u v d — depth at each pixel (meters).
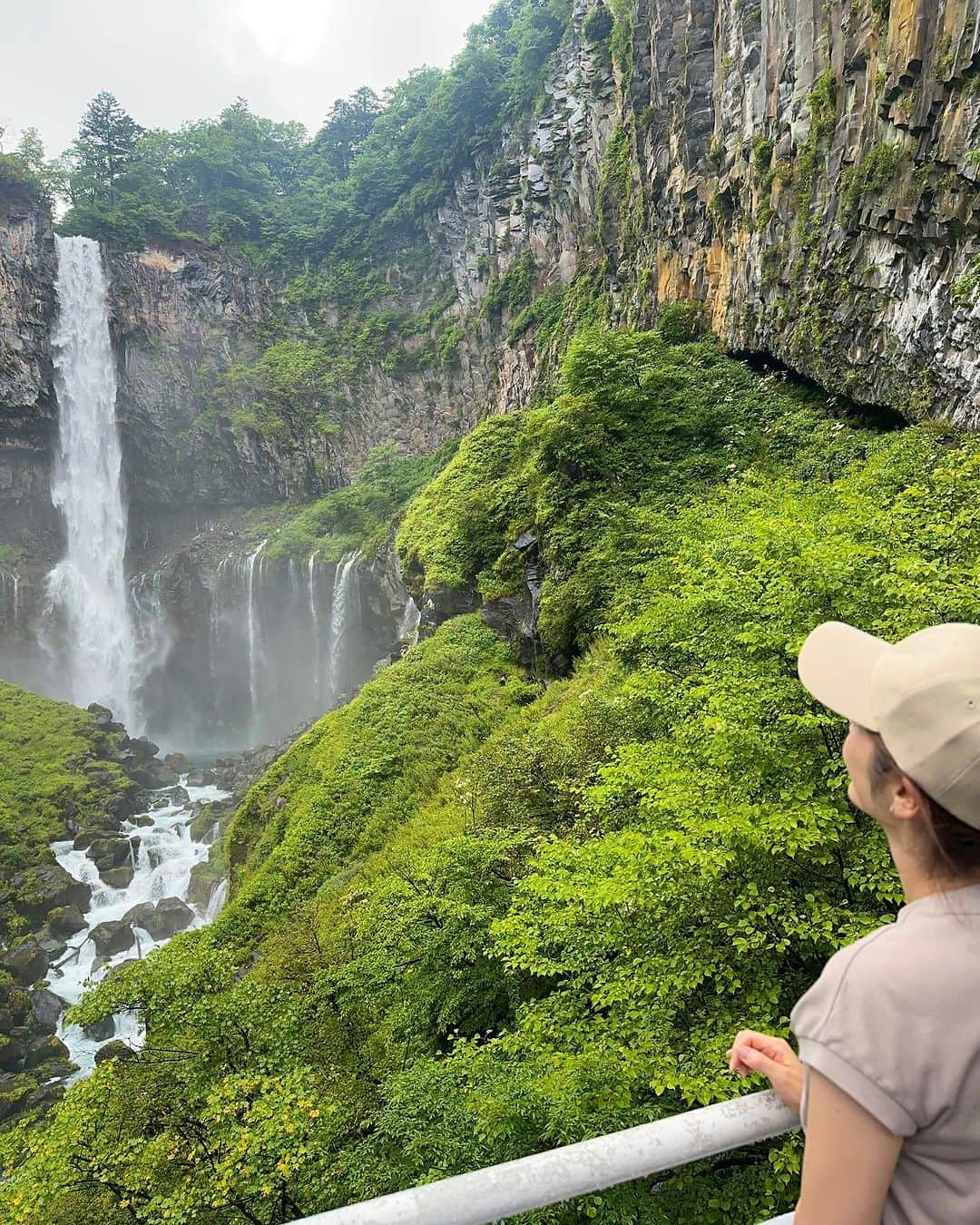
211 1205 5.85
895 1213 1.21
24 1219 6.30
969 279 13.35
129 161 62.47
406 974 8.81
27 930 24.14
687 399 22.86
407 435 57.44
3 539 52.50
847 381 18.95
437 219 57.31
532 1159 1.40
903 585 5.99
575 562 20.83
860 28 16.39
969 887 1.28
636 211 32.06
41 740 35.75
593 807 8.35
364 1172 5.79
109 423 55.41
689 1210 4.79
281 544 51.94
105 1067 7.70
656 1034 5.22
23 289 50.41
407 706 23.64
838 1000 1.23
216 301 59.69
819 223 18.94
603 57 37.09
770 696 5.82
